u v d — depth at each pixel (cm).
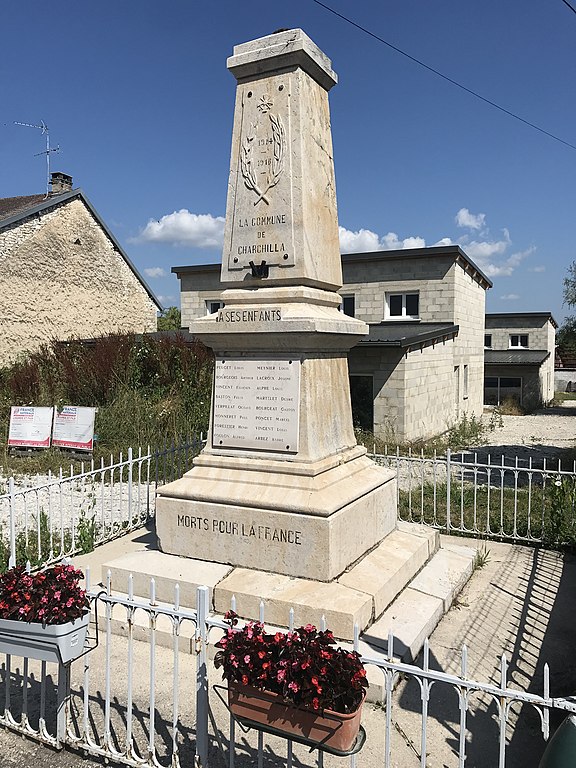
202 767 307
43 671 340
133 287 2394
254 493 506
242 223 548
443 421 1867
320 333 504
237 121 554
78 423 1284
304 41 518
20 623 327
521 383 2998
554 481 735
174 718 311
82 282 2170
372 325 1969
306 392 512
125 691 400
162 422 1366
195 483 534
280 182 531
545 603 545
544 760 248
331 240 574
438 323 1916
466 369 2158
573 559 664
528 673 430
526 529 752
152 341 1623
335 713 258
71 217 2120
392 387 1544
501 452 1515
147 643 464
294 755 338
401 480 1081
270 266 535
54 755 337
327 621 434
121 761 323
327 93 584
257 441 530
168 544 541
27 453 1315
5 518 859
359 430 1568
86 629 337
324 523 474
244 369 538
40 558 628
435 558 609
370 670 402
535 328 3128
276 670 266
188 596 485
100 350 1603
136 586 505
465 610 526
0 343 1895
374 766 331
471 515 827
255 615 457
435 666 434
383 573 503
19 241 1952
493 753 344
